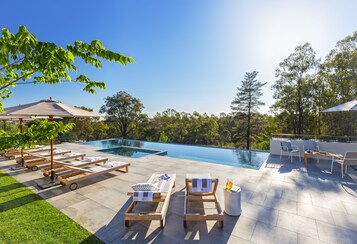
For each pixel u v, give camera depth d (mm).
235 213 3455
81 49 1763
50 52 1478
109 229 3070
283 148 7801
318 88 17391
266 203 3953
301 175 5820
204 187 3719
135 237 2871
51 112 4418
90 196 4363
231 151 13047
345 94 15562
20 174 6062
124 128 30422
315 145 8117
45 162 6844
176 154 12312
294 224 3189
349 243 2705
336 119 16500
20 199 4141
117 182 5336
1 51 1418
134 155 11273
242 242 2746
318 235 2887
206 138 30609
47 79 2375
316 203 3941
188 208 3789
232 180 5418
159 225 3191
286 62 18469
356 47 14781
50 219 3311
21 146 2807
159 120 32688
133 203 3541
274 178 5570
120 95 30266
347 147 7484
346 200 4070
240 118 23484
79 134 25891
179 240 2805
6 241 2709
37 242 2697
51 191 4648
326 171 6227
